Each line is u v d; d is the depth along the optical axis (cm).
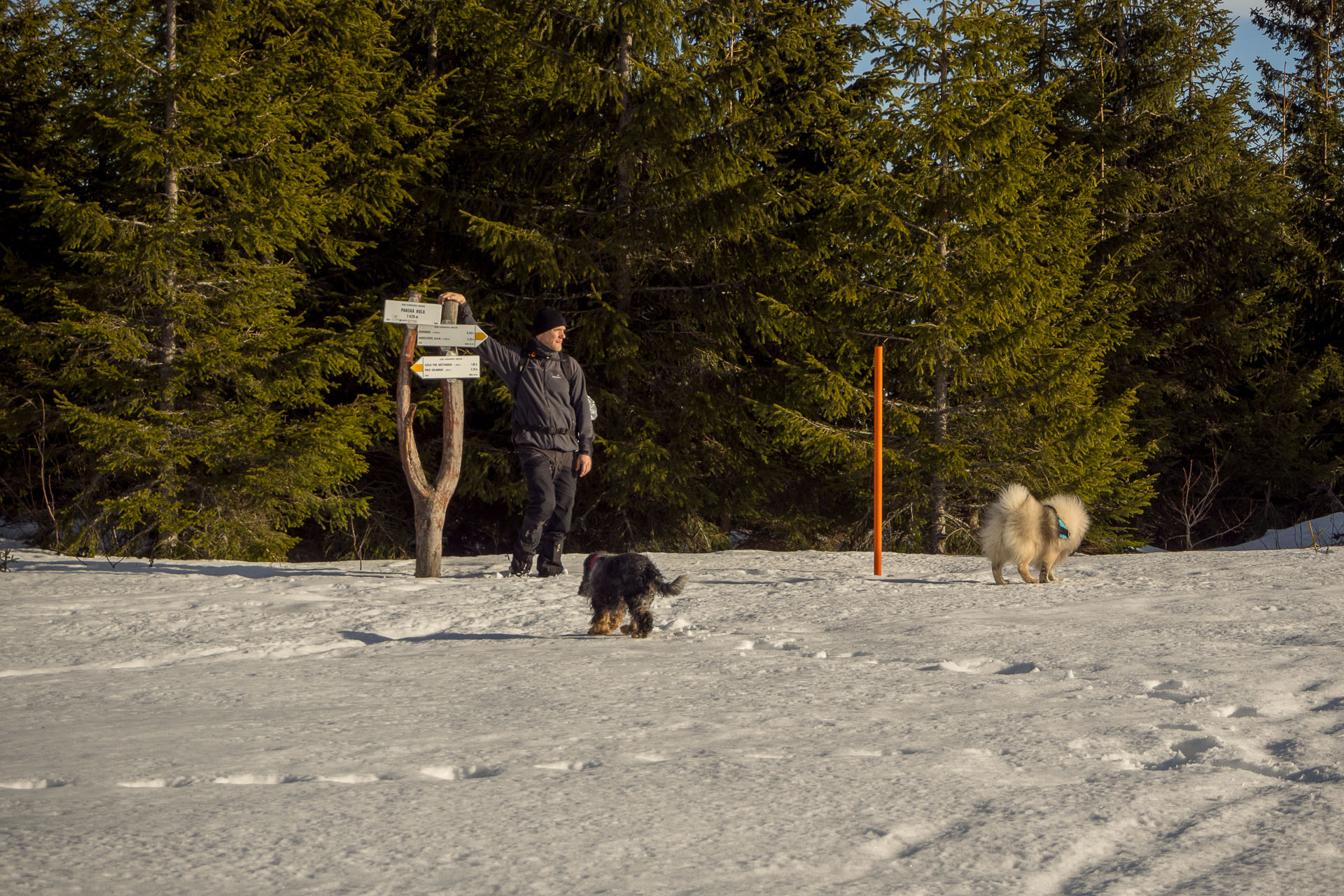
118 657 587
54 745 384
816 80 1916
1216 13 2600
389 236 2066
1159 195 2591
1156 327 2603
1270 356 2816
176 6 1717
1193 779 344
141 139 1541
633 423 1906
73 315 1636
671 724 421
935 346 1755
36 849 265
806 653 594
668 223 1800
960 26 1736
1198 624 678
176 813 300
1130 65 2627
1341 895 248
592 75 1739
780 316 1800
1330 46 3603
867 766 358
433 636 681
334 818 296
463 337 970
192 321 1689
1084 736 402
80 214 1492
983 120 1753
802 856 270
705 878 254
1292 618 698
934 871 261
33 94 1880
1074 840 283
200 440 1598
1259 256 2564
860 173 1767
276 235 1636
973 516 1997
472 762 361
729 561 1096
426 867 259
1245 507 2814
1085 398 1855
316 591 845
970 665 561
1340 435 2805
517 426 967
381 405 1697
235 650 613
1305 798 324
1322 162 2886
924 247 1744
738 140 1809
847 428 1916
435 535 993
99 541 1711
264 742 389
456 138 2042
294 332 1722
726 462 2003
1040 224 1861
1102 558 1127
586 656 583
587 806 311
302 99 1717
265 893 240
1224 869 265
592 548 2064
